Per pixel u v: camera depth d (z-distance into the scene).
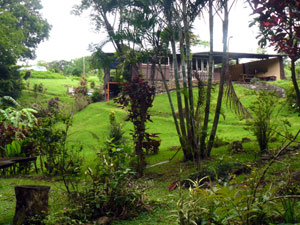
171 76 24.34
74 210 3.73
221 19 8.39
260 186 3.91
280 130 10.29
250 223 2.65
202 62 25.92
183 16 8.28
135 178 6.70
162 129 17.09
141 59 9.41
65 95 35.72
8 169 8.90
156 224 3.51
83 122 20.11
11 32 32.94
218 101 8.49
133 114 7.93
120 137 9.30
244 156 7.78
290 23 5.41
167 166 8.25
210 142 8.60
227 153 8.68
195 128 6.75
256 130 8.74
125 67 10.12
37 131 7.30
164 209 4.14
